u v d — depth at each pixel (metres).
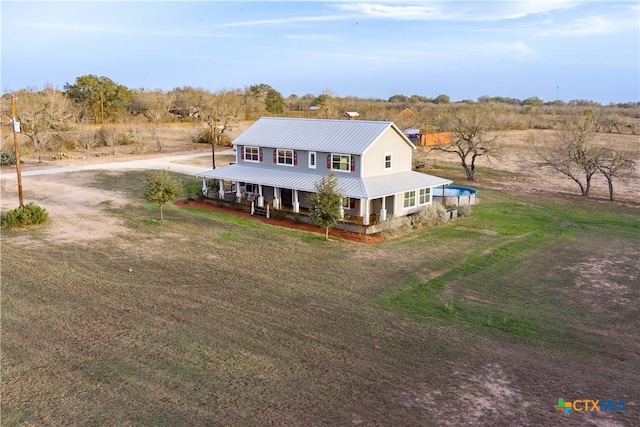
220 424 11.48
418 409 12.17
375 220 31.45
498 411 12.15
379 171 32.00
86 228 28.69
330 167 31.92
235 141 36.16
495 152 47.97
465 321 17.44
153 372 13.70
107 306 18.03
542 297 19.88
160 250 24.94
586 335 16.56
